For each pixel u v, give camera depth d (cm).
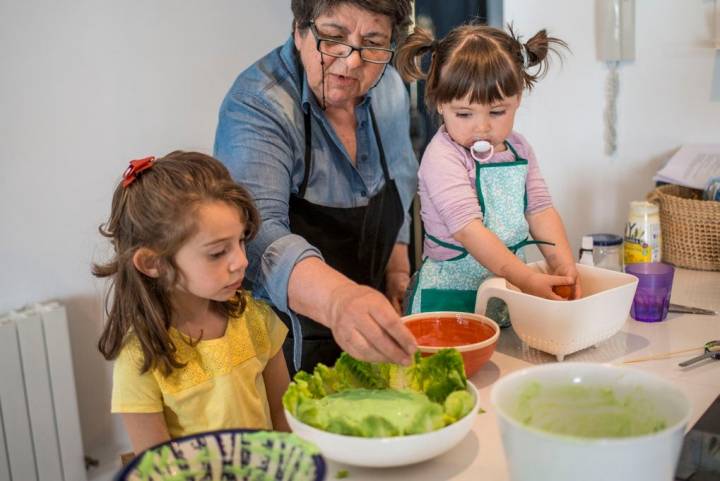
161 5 208
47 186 201
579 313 108
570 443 60
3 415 191
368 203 148
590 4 195
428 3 208
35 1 190
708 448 80
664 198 171
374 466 78
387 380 94
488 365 113
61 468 202
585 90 201
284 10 232
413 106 215
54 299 207
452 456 83
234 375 112
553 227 142
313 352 149
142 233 105
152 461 65
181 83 216
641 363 110
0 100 190
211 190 105
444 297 139
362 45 122
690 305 139
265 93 128
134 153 212
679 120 191
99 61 202
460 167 135
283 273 106
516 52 132
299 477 64
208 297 106
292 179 136
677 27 186
